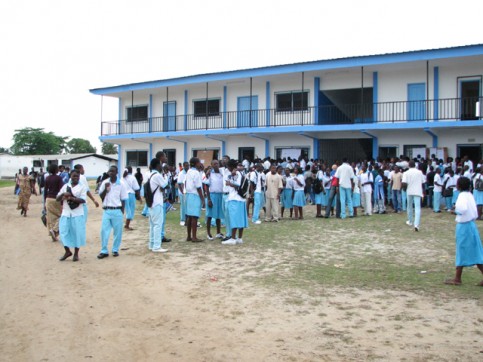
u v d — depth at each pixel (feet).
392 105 74.13
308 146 82.07
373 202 56.03
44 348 16.20
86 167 212.64
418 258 29.58
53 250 34.58
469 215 22.77
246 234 39.47
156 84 93.86
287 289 22.68
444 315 18.69
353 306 19.97
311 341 16.22
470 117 68.33
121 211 31.40
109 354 15.61
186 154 97.50
